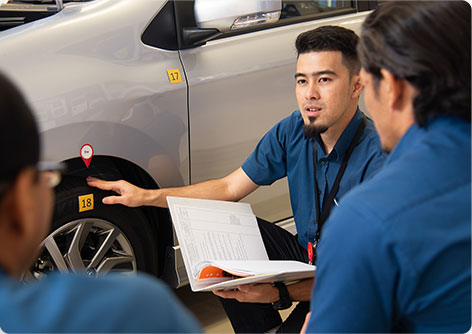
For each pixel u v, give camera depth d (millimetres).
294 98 2201
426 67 793
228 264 1344
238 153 2084
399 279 749
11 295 519
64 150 1690
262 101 2111
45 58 1708
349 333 776
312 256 1558
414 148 818
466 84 802
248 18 1950
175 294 2295
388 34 820
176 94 1895
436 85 796
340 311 774
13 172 513
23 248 559
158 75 1870
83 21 1812
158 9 1911
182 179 1963
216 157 2029
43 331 495
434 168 779
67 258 1773
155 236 1973
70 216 1749
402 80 830
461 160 789
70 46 1756
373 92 876
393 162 831
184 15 1950
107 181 1805
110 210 1822
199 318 2113
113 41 1825
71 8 1865
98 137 1749
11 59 1668
